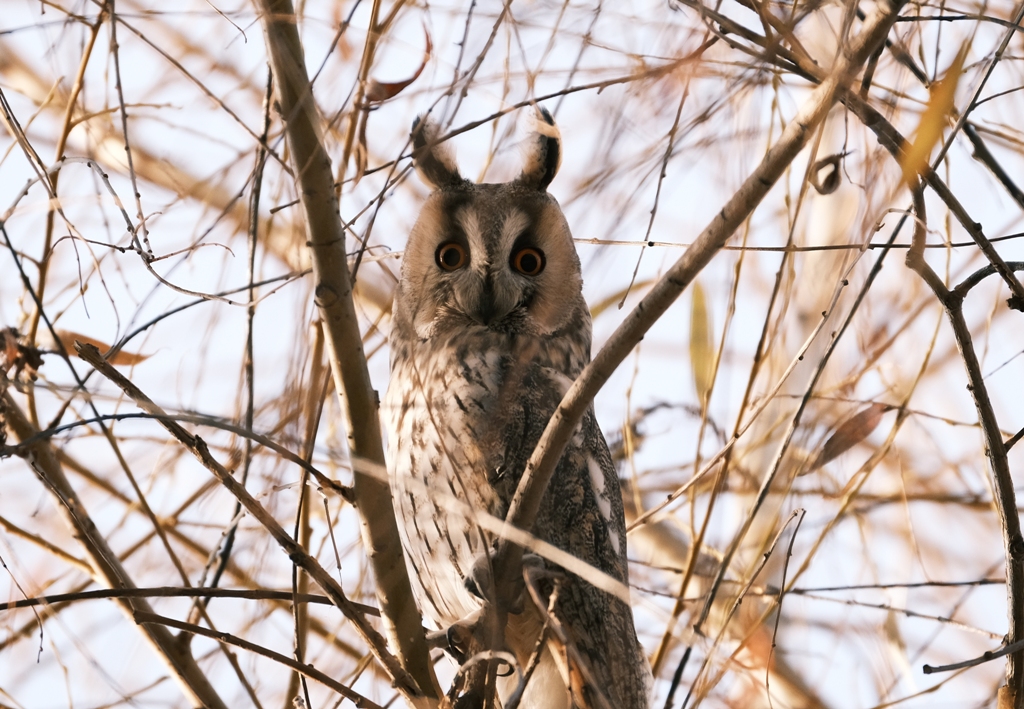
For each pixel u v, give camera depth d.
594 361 5.59
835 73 4.64
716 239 5.03
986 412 6.20
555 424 5.85
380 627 7.32
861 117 5.58
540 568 6.32
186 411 5.80
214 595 6.05
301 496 6.60
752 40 5.36
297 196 6.32
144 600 7.82
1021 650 5.80
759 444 7.58
